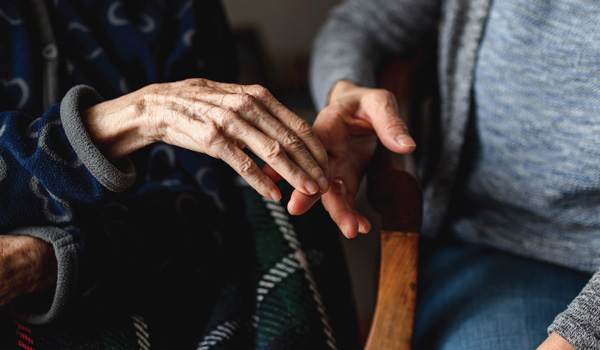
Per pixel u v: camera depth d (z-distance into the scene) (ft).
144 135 1.89
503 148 2.40
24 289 1.87
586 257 2.35
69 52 2.48
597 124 2.04
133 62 2.59
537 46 2.13
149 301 2.20
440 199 2.72
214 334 2.19
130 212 2.22
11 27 2.36
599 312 1.66
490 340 2.18
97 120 1.90
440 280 2.60
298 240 2.36
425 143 3.42
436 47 2.88
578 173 2.16
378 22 2.98
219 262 2.43
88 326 2.03
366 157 2.21
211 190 2.50
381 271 2.12
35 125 1.90
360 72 2.68
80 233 1.93
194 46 2.64
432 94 2.82
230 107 1.74
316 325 2.16
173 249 2.26
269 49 5.36
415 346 2.38
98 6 2.56
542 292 2.34
